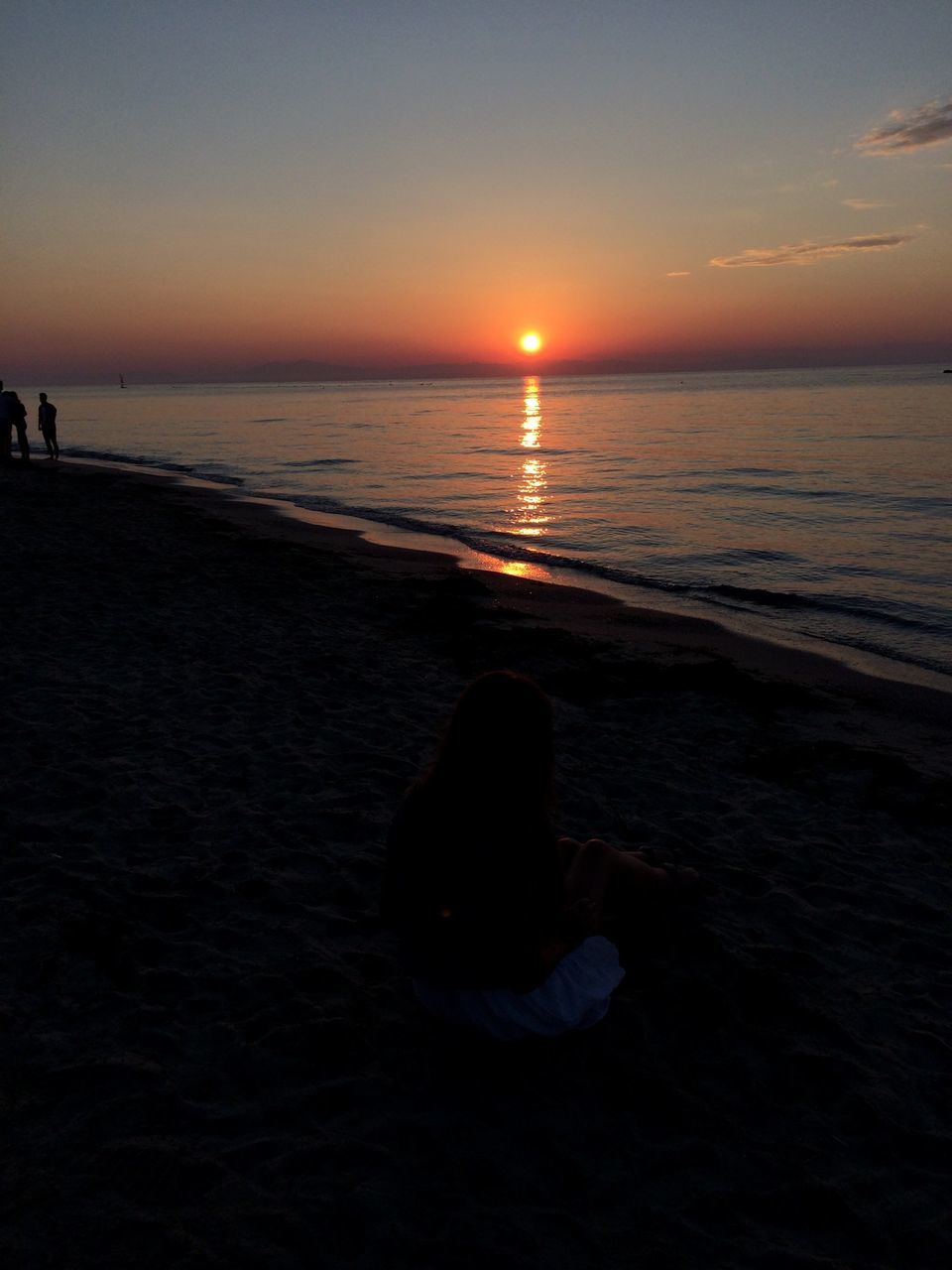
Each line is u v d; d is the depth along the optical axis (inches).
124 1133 107.5
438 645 373.4
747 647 408.5
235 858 177.9
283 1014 131.6
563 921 115.4
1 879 166.6
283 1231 95.0
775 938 163.0
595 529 766.5
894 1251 97.3
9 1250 90.7
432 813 107.4
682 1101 118.5
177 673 302.5
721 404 3782.0
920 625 450.0
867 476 1108.5
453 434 2217.0
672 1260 94.4
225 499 937.5
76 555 522.9
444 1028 128.9
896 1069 128.4
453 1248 94.3
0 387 1059.9
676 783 237.3
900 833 213.5
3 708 256.2
